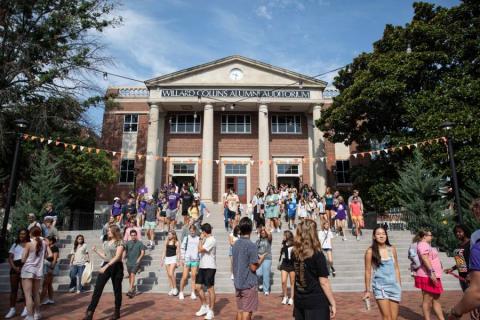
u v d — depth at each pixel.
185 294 10.91
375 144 25.86
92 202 30.05
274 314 8.31
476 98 18.27
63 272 12.56
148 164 26.84
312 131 29.70
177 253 10.88
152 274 12.28
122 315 8.10
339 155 29.66
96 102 23.09
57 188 21.39
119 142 29.66
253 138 30.06
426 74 20.25
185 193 17.19
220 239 15.59
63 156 21.89
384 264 5.44
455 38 19.48
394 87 19.33
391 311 5.30
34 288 7.61
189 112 30.23
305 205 18.52
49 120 22.06
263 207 19.17
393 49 21.72
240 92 28.25
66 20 21.25
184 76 28.72
